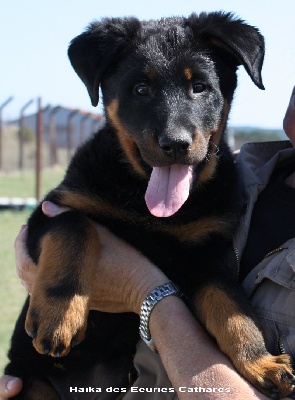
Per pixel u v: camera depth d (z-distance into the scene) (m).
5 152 26.84
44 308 2.40
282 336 2.24
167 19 3.07
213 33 2.83
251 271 2.47
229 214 2.76
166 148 2.59
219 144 2.90
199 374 2.10
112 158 2.84
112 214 2.76
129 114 2.81
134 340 2.78
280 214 2.58
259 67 2.83
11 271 7.64
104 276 2.49
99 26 2.99
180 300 2.35
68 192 2.84
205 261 2.75
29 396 2.89
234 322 2.32
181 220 2.74
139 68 2.79
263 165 2.85
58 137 26.28
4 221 11.58
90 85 2.91
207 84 2.81
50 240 2.58
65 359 2.84
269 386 2.11
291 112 2.70
